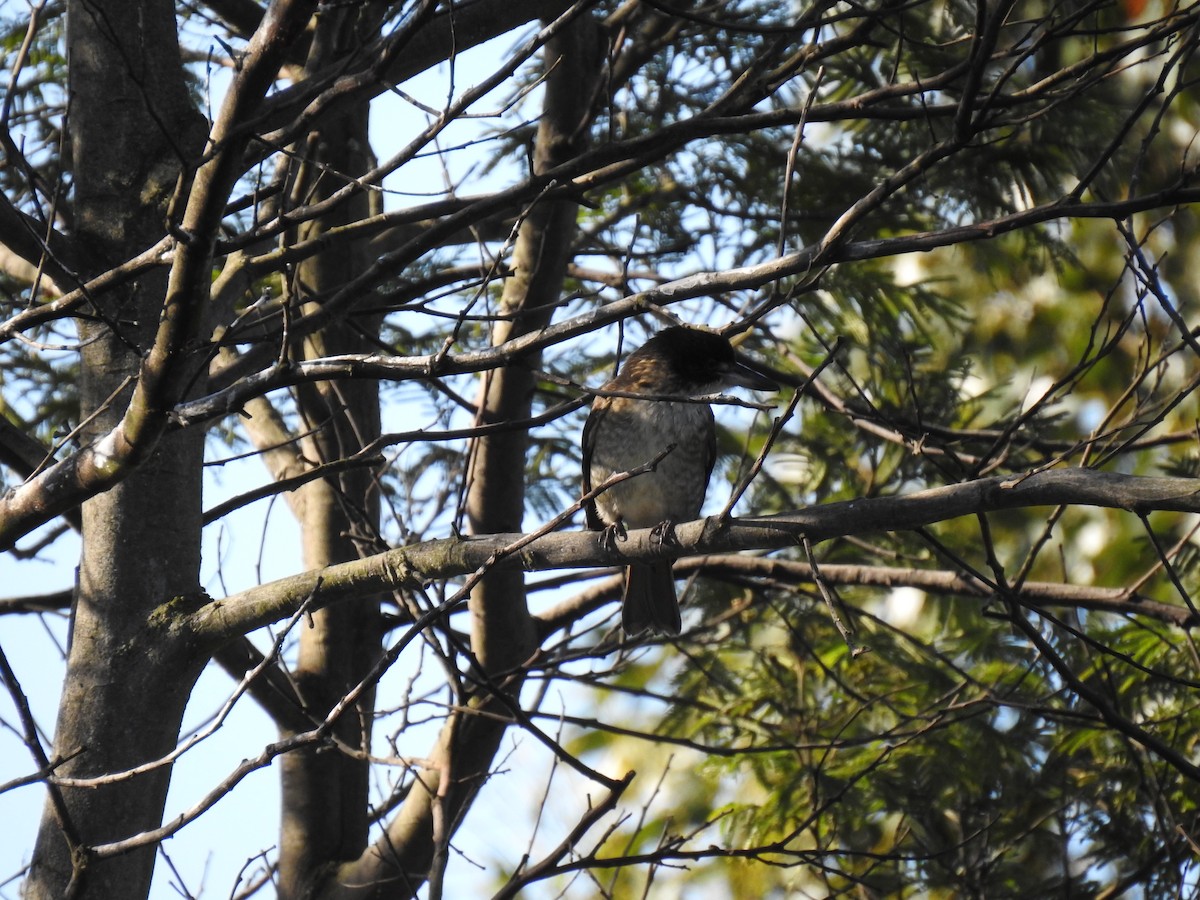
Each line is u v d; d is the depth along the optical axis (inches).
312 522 427.2
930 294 502.0
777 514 281.1
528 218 409.1
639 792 638.5
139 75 352.8
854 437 510.6
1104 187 468.4
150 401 266.4
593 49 414.0
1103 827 456.8
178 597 330.6
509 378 411.5
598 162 313.4
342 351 422.9
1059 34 280.8
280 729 402.9
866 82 463.8
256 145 305.7
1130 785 445.1
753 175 490.3
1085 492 252.1
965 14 425.1
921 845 453.1
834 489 520.7
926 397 503.2
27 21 450.9
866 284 481.4
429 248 319.6
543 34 268.1
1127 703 444.5
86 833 309.9
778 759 474.3
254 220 290.4
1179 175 301.7
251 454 315.9
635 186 509.0
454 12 273.4
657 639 406.3
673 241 494.9
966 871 431.5
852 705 490.0
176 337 255.6
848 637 254.1
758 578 457.4
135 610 326.6
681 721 498.0
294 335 313.7
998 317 709.3
